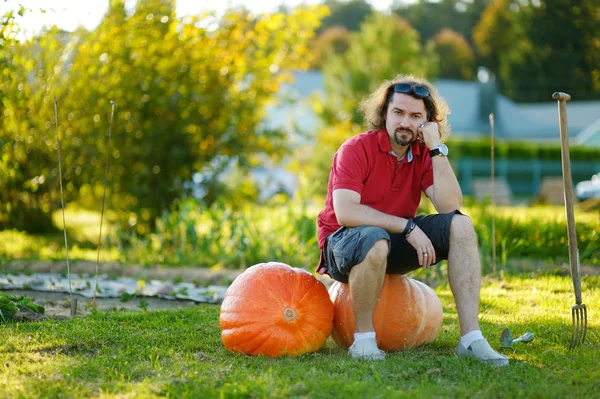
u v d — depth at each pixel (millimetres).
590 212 12906
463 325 3533
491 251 7520
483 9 59969
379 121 3814
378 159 3742
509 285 5977
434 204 3783
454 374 3266
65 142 9391
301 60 11242
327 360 3551
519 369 3342
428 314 3836
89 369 3379
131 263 8016
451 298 5598
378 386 3088
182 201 9719
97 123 9508
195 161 10328
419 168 3863
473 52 54688
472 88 42781
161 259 8383
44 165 9367
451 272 3551
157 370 3357
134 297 5578
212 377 3236
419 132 3762
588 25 47781
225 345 3758
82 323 4336
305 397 2949
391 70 17250
